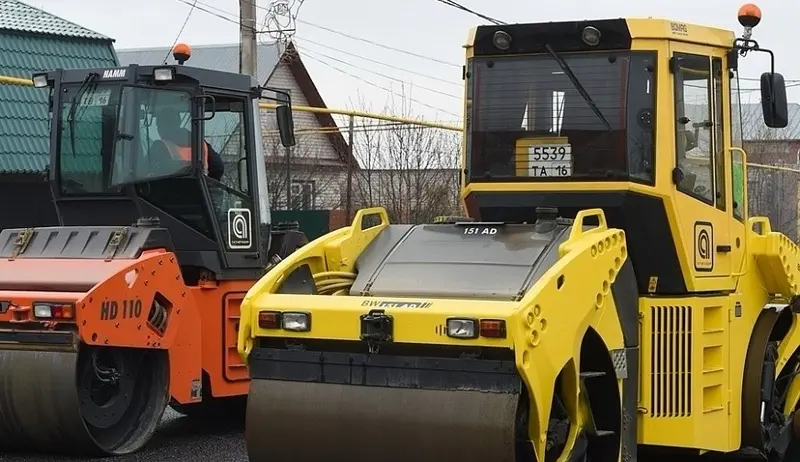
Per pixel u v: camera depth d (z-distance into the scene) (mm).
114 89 9891
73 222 10164
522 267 6293
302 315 6047
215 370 9750
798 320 8719
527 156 7445
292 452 6059
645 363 7168
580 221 6348
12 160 19656
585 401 6363
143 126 9836
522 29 7480
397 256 6715
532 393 5566
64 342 8273
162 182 9820
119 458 8648
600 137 7262
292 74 38812
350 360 5965
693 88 7484
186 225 9828
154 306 8914
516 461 5656
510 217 7492
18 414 8430
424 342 5738
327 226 21688
